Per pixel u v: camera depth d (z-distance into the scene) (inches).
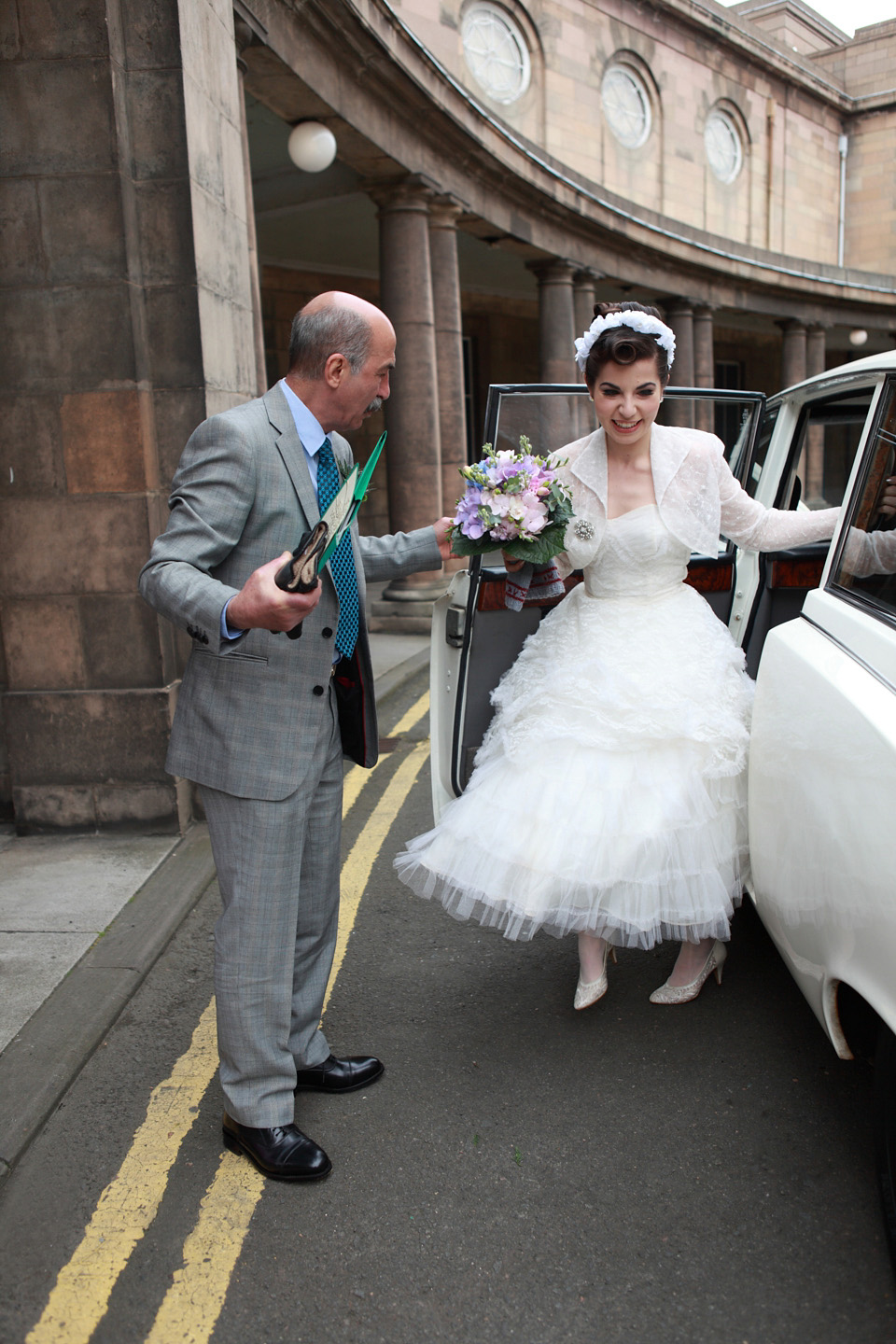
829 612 85.7
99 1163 86.4
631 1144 86.9
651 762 93.0
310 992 94.4
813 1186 81.1
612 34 611.5
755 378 906.1
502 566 117.6
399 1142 88.1
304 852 90.4
